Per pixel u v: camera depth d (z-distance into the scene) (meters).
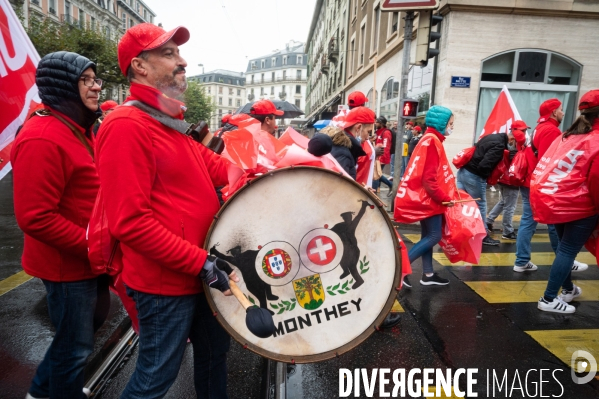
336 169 1.81
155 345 1.60
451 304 3.82
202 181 1.62
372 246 1.61
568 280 3.83
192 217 1.56
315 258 1.62
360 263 1.62
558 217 3.25
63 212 1.83
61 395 1.93
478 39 10.06
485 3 9.80
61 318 1.89
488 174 5.33
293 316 1.62
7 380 2.50
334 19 31.75
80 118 1.86
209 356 1.89
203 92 57.72
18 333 3.06
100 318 2.17
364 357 2.93
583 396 2.52
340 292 1.63
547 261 5.13
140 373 1.62
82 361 1.95
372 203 1.59
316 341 1.64
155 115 1.48
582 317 3.56
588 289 4.22
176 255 1.44
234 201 1.56
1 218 6.79
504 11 9.90
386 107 16.02
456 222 3.76
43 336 3.03
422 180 3.70
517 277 4.55
